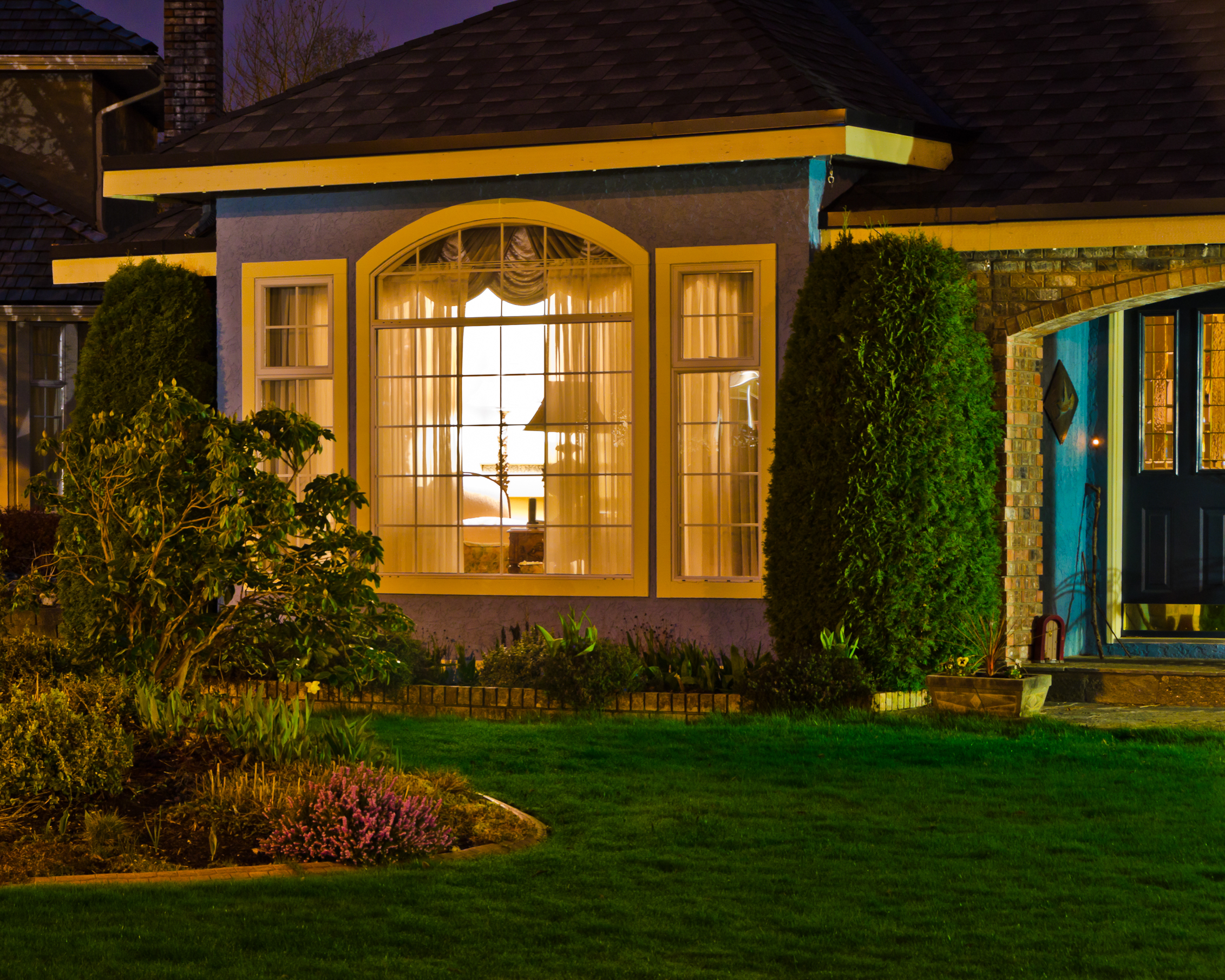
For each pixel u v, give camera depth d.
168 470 10.43
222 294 15.04
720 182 13.62
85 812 8.09
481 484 14.50
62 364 20.03
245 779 8.36
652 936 6.36
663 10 14.87
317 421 14.94
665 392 13.80
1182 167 12.92
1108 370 14.52
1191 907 6.76
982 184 13.47
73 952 5.97
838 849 7.71
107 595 10.40
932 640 12.26
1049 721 11.34
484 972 5.88
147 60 21.61
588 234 14.02
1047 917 6.62
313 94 15.21
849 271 12.38
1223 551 14.25
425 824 7.81
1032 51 14.91
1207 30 14.48
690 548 13.83
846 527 12.14
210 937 6.21
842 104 12.98
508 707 12.02
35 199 20.88
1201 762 9.87
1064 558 14.12
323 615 10.69
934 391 12.20
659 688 12.31
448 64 15.02
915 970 5.94
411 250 14.57
